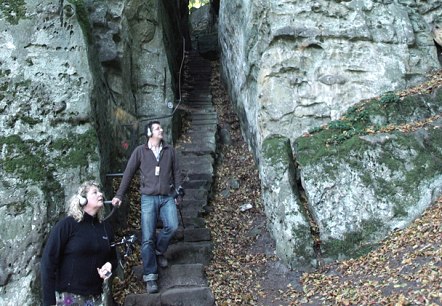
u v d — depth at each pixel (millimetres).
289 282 5484
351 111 6895
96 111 5816
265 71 7230
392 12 7797
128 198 6766
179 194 5316
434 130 6289
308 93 7102
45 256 3312
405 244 5164
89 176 5164
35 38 5531
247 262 6004
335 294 4820
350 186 5844
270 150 6312
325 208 5812
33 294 4492
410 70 7488
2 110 5234
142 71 8641
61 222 3430
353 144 6020
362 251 5535
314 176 5945
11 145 5086
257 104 7605
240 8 9406
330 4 7551
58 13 5637
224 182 8125
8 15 5551
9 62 5418
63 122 5355
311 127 6949
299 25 7367
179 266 5418
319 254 5691
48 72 5469
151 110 8523
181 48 13695
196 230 6258
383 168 5887
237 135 9812
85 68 5590
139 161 5246
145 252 5062
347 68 7266
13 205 4766
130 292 5219
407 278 4438
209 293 5062
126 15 8180
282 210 5906
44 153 5148
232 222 6965
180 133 9320
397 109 6789
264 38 7516
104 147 6043
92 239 3473
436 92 7016
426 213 5602
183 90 11727
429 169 5875
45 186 4930
